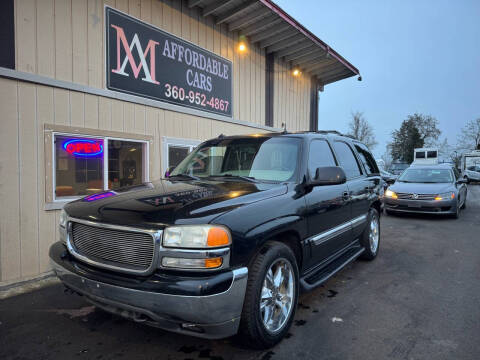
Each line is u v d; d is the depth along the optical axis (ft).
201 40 23.22
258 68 29.48
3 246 13.57
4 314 10.64
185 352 8.44
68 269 8.29
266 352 8.41
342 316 10.44
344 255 13.64
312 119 39.09
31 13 14.17
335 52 32.76
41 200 14.65
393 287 12.96
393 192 29.71
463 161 99.91
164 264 7.09
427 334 9.32
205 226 7.12
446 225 25.99
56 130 15.10
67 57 15.51
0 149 13.35
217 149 12.86
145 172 19.45
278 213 8.82
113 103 17.56
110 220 7.77
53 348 8.67
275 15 24.62
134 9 18.53
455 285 13.17
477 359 8.11
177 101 21.42
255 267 7.94
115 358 8.21
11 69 13.48
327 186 11.88
